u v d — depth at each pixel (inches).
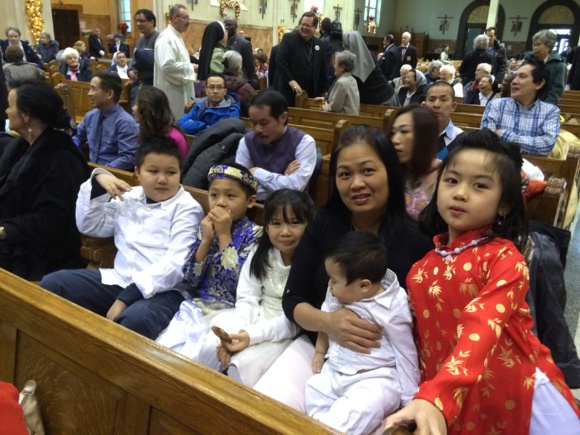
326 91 229.0
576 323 106.0
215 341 65.1
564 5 855.1
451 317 47.9
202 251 76.2
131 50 571.8
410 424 35.7
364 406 49.6
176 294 78.2
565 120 209.6
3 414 41.8
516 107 129.9
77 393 46.8
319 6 717.3
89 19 622.8
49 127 96.2
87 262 101.4
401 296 54.1
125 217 85.2
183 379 38.2
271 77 236.1
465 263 47.2
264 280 70.8
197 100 164.9
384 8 933.8
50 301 48.0
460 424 47.3
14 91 94.3
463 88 295.4
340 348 55.2
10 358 51.9
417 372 53.5
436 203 54.9
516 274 43.6
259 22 607.2
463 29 931.3
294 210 66.6
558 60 183.2
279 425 33.8
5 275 52.8
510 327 46.5
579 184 117.0
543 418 46.3
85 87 232.8
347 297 54.4
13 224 91.1
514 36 904.3
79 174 97.2
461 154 47.3
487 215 46.6
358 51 214.1
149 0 498.0
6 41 310.5
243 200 78.0
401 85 272.2
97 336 43.1
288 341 65.9
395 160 58.9
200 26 523.5
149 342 42.3
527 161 101.7
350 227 63.6
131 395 42.3
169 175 83.1
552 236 83.4
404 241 59.6
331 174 62.4
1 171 103.5
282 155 112.5
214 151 116.3
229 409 35.9
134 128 134.7
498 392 46.8
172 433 40.2
